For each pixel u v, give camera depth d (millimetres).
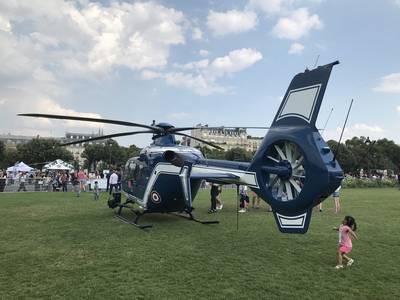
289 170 6457
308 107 6316
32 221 11258
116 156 78250
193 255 7367
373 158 60906
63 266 6570
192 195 11125
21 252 7496
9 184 27625
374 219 12195
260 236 9195
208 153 62938
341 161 55438
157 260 6984
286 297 5230
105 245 8148
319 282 5871
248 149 121000
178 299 5090
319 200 5977
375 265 6812
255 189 7180
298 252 7668
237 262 6914
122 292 5328
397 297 5281
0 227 10211
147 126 11023
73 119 9617
